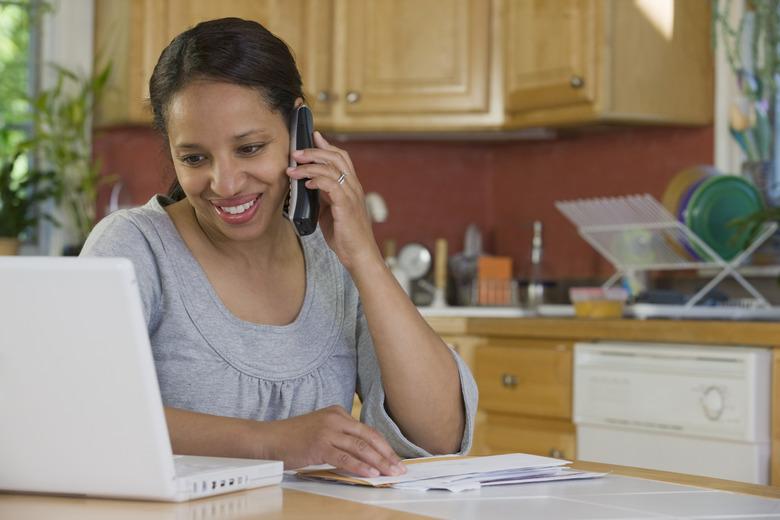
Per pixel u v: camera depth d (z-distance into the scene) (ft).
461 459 4.66
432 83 13.76
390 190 15.85
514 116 13.56
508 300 14.44
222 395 5.19
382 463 4.26
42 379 3.72
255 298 5.38
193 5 13.91
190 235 5.36
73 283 3.59
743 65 12.90
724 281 12.68
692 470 9.55
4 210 13.88
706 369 9.44
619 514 3.56
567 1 12.82
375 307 5.13
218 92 4.84
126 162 15.39
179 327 5.20
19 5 15.25
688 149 13.35
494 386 11.63
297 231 5.16
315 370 5.39
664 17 12.83
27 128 15.31
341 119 14.02
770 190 12.67
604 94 12.54
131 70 14.03
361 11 13.93
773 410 9.09
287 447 4.43
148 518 3.45
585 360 10.66
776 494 4.05
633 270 12.82
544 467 4.37
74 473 3.82
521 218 15.61
